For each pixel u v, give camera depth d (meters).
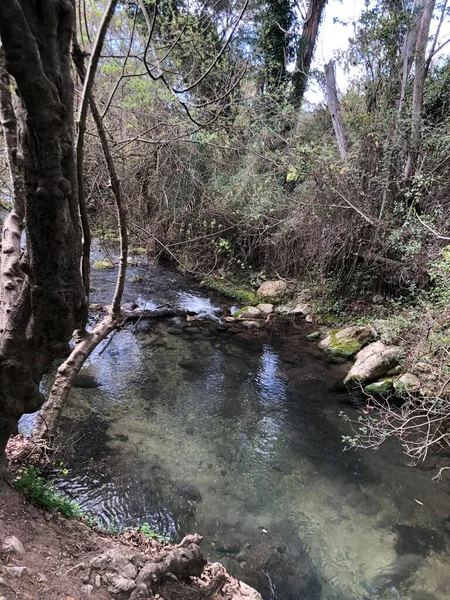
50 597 1.74
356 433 5.05
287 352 7.17
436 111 7.22
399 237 6.41
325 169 7.52
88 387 5.55
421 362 5.68
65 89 1.44
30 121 1.35
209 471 4.26
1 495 2.28
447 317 5.33
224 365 6.61
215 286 9.90
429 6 6.34
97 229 9.08
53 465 3.77
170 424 4.98
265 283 9.57
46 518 2.37
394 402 5.60
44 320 1.82
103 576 1.91
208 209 9.52
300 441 4.87
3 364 1.90
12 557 1.87
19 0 1.25
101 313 7.71
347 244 7.63
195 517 3.65
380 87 7.40
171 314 8.33
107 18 1.74
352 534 3.61
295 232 8.67
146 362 6.45
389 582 3.18
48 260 1.64
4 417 2.04
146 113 7.54
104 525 3.33
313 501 3.97
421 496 4.09
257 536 3.52
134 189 8.88
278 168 8.73
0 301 2.26
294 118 9.02
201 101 7.62
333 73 7.63
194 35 5.32
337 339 7.32
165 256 10.84
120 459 4.26
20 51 1.21
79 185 2.09
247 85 10.09
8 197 6.02
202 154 9.22
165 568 2.09
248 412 5.40
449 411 4.74
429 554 3.45
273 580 3.13
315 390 6.01
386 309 7.39
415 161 6.84
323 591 3.08
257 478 4.22
